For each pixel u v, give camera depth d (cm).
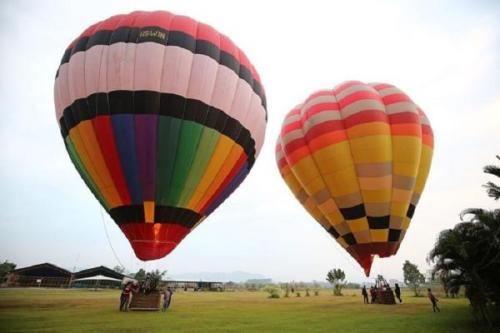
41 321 1142
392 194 1659
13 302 1836
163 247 1272
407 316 1395
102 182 1277
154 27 1295
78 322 1125
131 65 1230
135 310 1510
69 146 1355
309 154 1798
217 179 1381
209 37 1377
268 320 1252
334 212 1759
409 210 1703
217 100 1316
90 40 1312
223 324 1142
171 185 1269
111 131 1224
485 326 1122
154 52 1246
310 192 1830
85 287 4616
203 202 1370
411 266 4094
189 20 1403
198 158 1294
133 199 1258
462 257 1152
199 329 1030
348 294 3712
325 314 1466
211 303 2103
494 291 1181
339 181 1691
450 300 2398
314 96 1905
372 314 1464
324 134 1731
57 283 4538
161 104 1225
